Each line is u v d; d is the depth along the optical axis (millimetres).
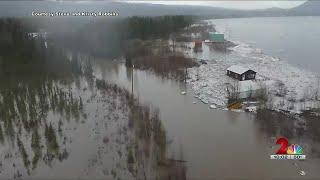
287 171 36281
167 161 38062
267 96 58438
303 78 72375
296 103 55719
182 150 40844
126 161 37906
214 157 39250
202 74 78250
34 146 41625
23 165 37375
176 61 89625
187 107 56188
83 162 37812
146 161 37938
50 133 44781
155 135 44281
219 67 85312
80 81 71812
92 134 44625
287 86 65938
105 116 50812
